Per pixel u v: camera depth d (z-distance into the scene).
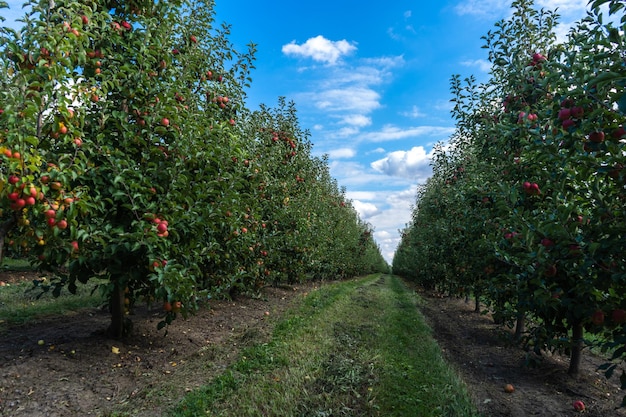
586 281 3.33
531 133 3.86
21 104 3.31
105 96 4.57
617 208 3.16
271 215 10.55
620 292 3.21
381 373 5.12
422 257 18.34
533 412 4.29
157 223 4.60
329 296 12.16
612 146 2.88
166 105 4.99
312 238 13.85
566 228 3.30
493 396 4.76
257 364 5.09
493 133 5.69
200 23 6.21
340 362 5.34
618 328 3.35
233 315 8.40
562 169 3.73
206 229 6.00
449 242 10.90
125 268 4.84
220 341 6.27
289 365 5.16
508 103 5.52
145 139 5.07
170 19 5.38
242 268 9.37
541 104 4.85
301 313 8.89
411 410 4.04
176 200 5.18
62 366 4.38
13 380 3.89
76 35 3.77
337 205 21.52
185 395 4.12
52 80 3.52
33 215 3.71
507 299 5.91
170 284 4.61
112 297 5.58
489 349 7.15
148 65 4.91
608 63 3.23
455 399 4.36
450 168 11.73
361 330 7.66
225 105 6.96
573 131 3.02
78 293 8.84
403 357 5.97
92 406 3.72
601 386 5.19
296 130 12.79
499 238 5.49
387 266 71.00
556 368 5.80
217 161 5.55
